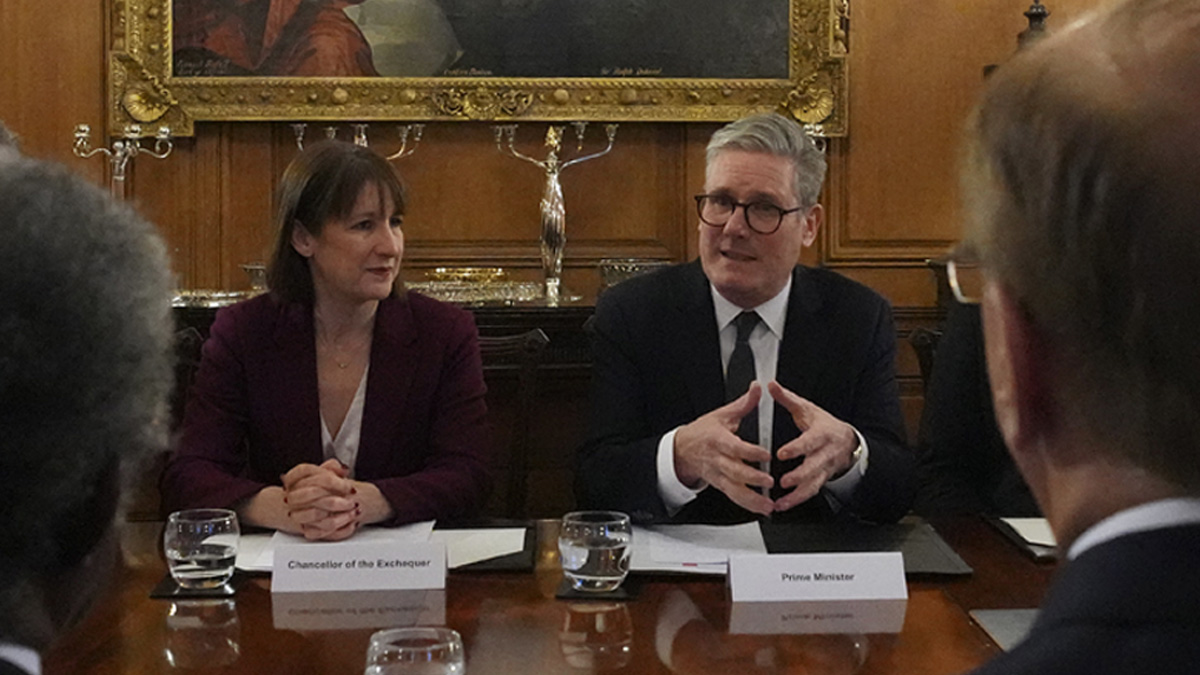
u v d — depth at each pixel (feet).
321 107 13.41
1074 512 1.72
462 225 13.82
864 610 4.79
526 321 11.33
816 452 6.04
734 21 13.66
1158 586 1.53
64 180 1.97
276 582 5.05
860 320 7.23
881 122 14.02
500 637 4.47
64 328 1.84
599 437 6.92
